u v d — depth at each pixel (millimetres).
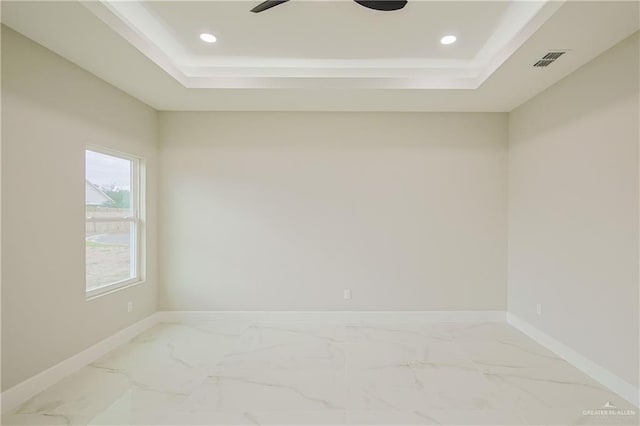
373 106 4023
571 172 3121
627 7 2105
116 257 3656
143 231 3996
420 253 4258
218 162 4277
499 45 3135
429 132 4266
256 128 4266
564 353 3193
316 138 4266
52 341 2693
